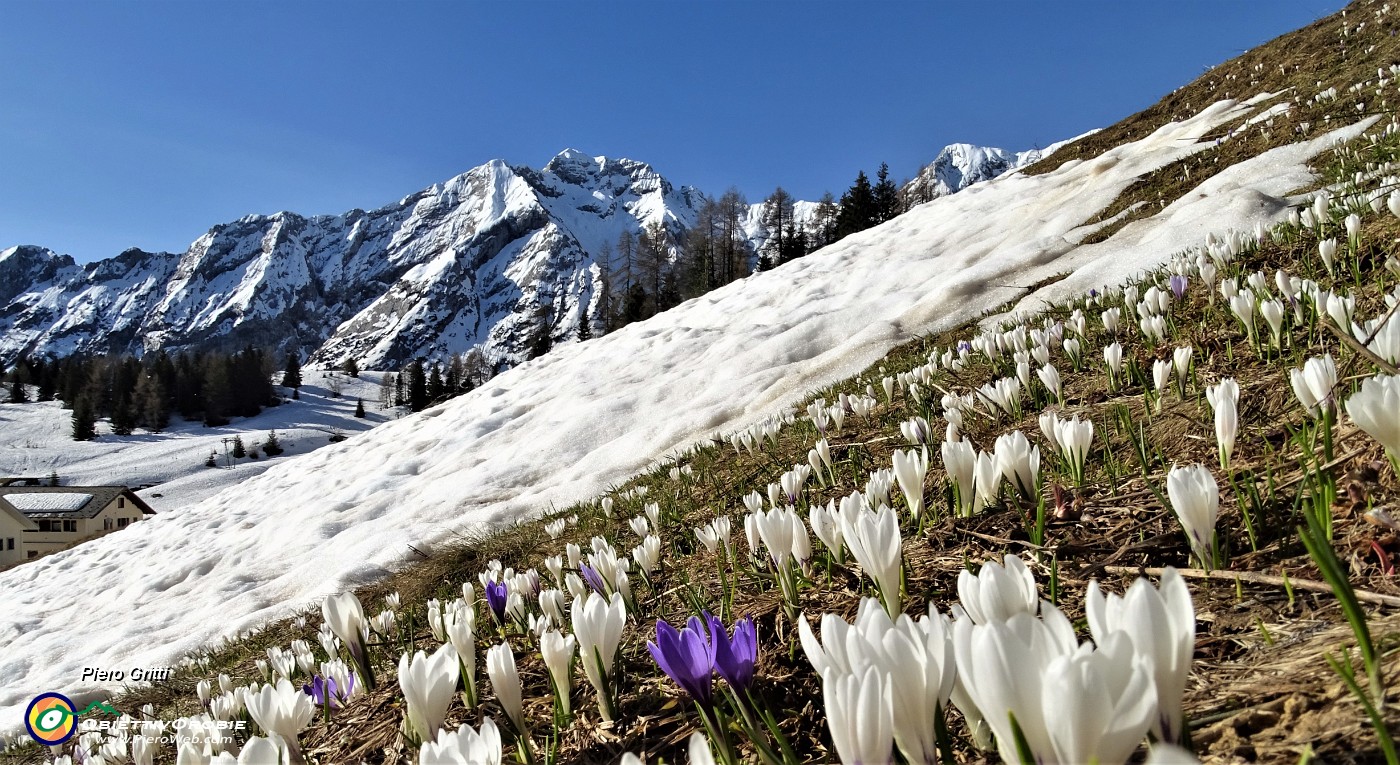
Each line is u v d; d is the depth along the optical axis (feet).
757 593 8.27
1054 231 40.45
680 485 20.18
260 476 53.67
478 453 37.52
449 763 3.05
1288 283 10.87
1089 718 1.75
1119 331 16.06
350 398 426.51
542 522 23.62
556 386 45.65
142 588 32.83
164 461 273.33
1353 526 5.08
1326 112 37.68
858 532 4.65
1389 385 3.89
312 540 31.71
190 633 24.63
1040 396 13.12
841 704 2.43
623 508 20.62
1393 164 22.03
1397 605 3.90
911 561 7.09
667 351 43.88
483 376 457.27
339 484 41.86
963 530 7.34
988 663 2.04
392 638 12.85
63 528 175.63
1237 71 59.98
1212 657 4.21
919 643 2.67
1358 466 5.73
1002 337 16.24
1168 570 2.31
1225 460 5.65
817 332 35.73
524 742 5.49
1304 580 4.58
